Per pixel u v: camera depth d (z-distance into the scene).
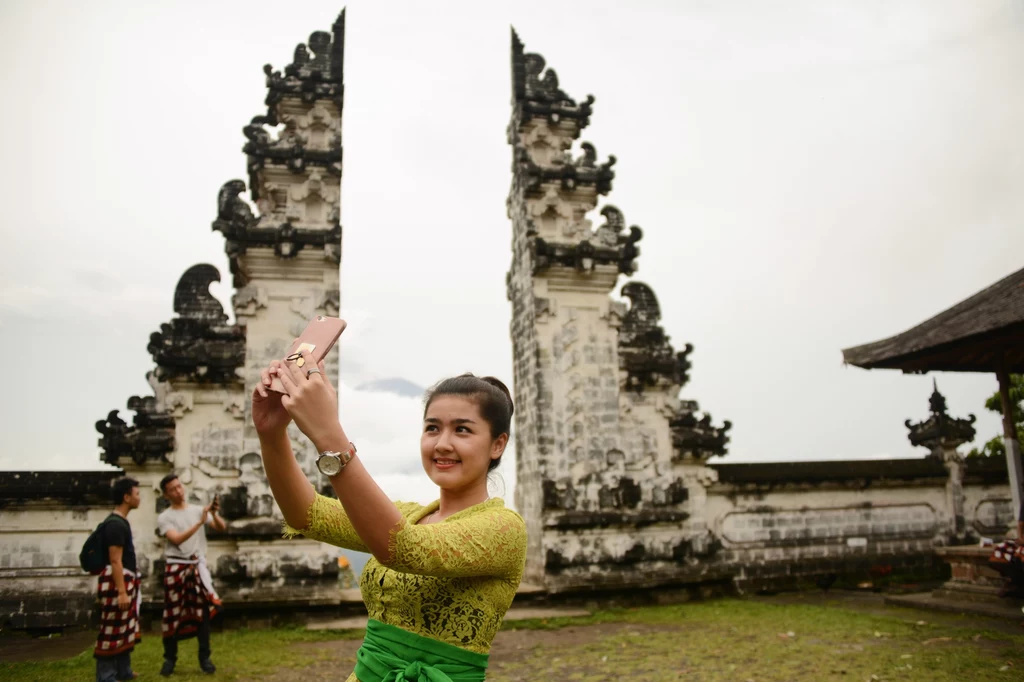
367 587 2.99
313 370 2.49
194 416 14.30
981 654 9.59
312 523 2.97
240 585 13.46
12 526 13.42
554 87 17.77
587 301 16.83
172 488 9.52
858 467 18.05
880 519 18.06
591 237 17.09
